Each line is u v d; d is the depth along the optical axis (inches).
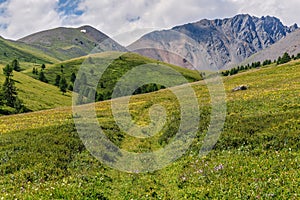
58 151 820.0
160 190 592.4
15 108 4473.4
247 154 703.7
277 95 1614.2
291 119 927.0
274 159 631.2
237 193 491.8
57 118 1704.0
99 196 541.0
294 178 511.5
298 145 703.7
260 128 884.6
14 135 1089.4
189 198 520.7
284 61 6259.8
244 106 1363.2
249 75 3730.3
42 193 515.8
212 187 535.2
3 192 538.6
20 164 706.8
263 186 501.7
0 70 6722.4
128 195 568.1
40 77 7672.2
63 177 647.1
